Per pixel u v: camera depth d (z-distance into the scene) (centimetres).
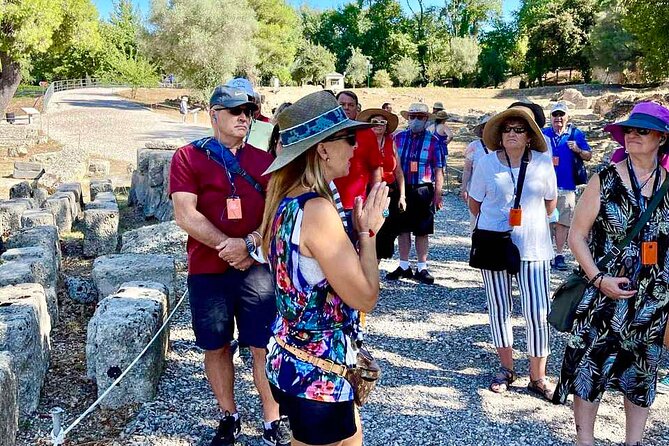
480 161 400
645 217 294
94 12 3020
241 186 333
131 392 378
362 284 207
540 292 390
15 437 333
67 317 560
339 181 379
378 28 7262
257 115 445
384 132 544
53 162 1767
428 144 635
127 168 1780
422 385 415
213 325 329
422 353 472
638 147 289
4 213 951
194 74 4056
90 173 1784
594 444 337
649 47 1956
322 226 206
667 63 2092
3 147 2358
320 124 208
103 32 5950
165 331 438
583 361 310
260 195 336
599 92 4544
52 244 673
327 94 216
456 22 7138
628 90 4406
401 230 640
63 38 2933
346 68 6700
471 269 729
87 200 1347
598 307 305
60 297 613
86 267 775
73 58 6138
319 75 6100
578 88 4772
